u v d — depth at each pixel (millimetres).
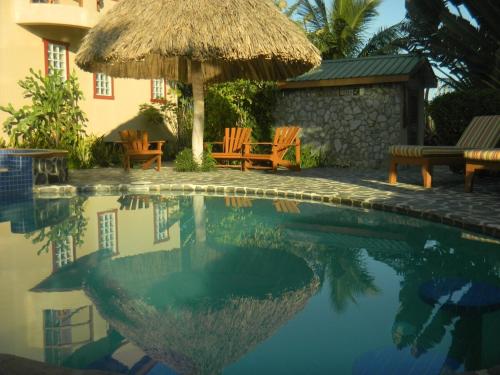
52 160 8633
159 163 11344
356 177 9625
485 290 3158
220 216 5945
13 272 3611
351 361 2145
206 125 13367
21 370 1877
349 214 5949
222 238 4785
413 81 12664
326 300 2990
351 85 12055
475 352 2250
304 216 5871
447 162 7691
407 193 6992
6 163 8406
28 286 3264
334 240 4676
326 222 5523
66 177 9008
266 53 8883
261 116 13266
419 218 5555
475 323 2611
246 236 4895
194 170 11086
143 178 9578
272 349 2289
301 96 12750
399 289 3195
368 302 2953
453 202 6047
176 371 2047
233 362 2133
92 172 11117
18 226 5395
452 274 3549
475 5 12445
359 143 12094
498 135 7820
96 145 13102
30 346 2281
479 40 13078
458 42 13547
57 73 12055
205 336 2416
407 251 4234
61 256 4094
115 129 14445
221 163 12680
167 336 2432
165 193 8055
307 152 12500
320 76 12320
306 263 3873
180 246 4465
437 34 13961
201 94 11266
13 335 2418
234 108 13211
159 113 15391
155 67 12016
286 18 9891
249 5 9406
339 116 12297
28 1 11812
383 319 2670
